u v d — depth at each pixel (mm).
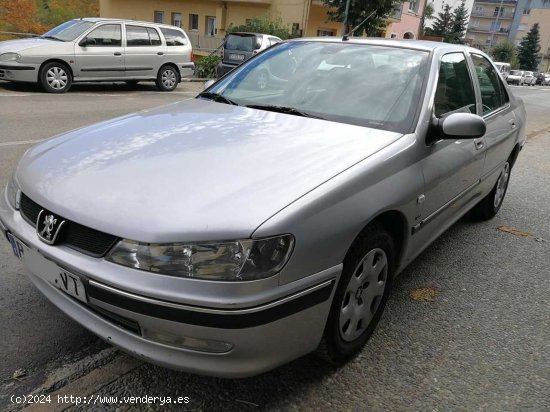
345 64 3393
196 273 1885
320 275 2100
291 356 2158
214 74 17922
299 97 3225
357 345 2637
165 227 1908
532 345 2945
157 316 1918
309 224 2037
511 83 46719
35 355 2551
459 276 3779
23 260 2379
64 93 11414
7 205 2510
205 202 1996
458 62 3713
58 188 2211
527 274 3895
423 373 2621
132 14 30891
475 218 5059
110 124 2938
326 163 2361
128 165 2287
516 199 5965
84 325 2168
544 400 2484
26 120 7980
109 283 1949
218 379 2467
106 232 1974
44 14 34000
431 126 2922
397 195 2514
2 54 10609
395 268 2908
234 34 15820
